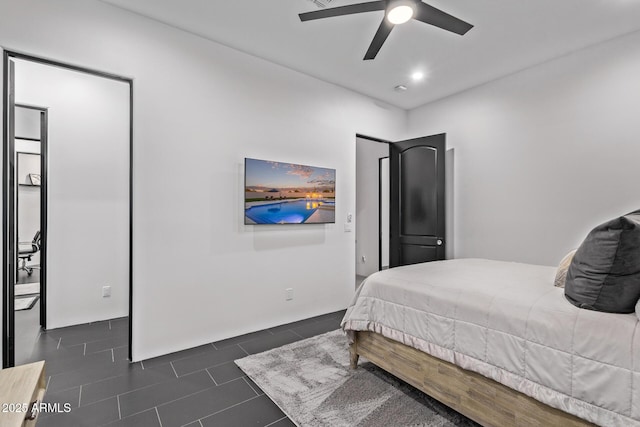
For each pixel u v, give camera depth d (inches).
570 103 118.0
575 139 116.6
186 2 91.1
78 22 87.4
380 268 215.0
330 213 143.3
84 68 88.7
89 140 132.3
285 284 131.0
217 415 71.4
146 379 86.7
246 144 119.2
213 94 111.4
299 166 132.4
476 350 62.2
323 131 142.9
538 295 62.9
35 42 81.7
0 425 40.1
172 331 103.1
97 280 134.0
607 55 109.4
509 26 101.3
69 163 128.3
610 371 46.5
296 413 71.2
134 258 96.6
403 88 150.9
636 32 103.5
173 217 103.1
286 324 130.6
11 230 82.7
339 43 113.0
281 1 90.6
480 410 62.0
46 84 123.5
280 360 97.1
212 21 100.4
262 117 123.6
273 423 68.9
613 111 108.0
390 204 173.2
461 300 67.0
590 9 92.6
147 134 98.2
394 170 171.0
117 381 85.6
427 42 111.1
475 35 106.6
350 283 154.0
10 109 81.7
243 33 107.1
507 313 59.4
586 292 54.1
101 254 134.7
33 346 108.2
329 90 145.2
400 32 105.1
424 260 158.2
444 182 150.9
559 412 51.6
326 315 142.5
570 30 103.4
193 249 107.1
